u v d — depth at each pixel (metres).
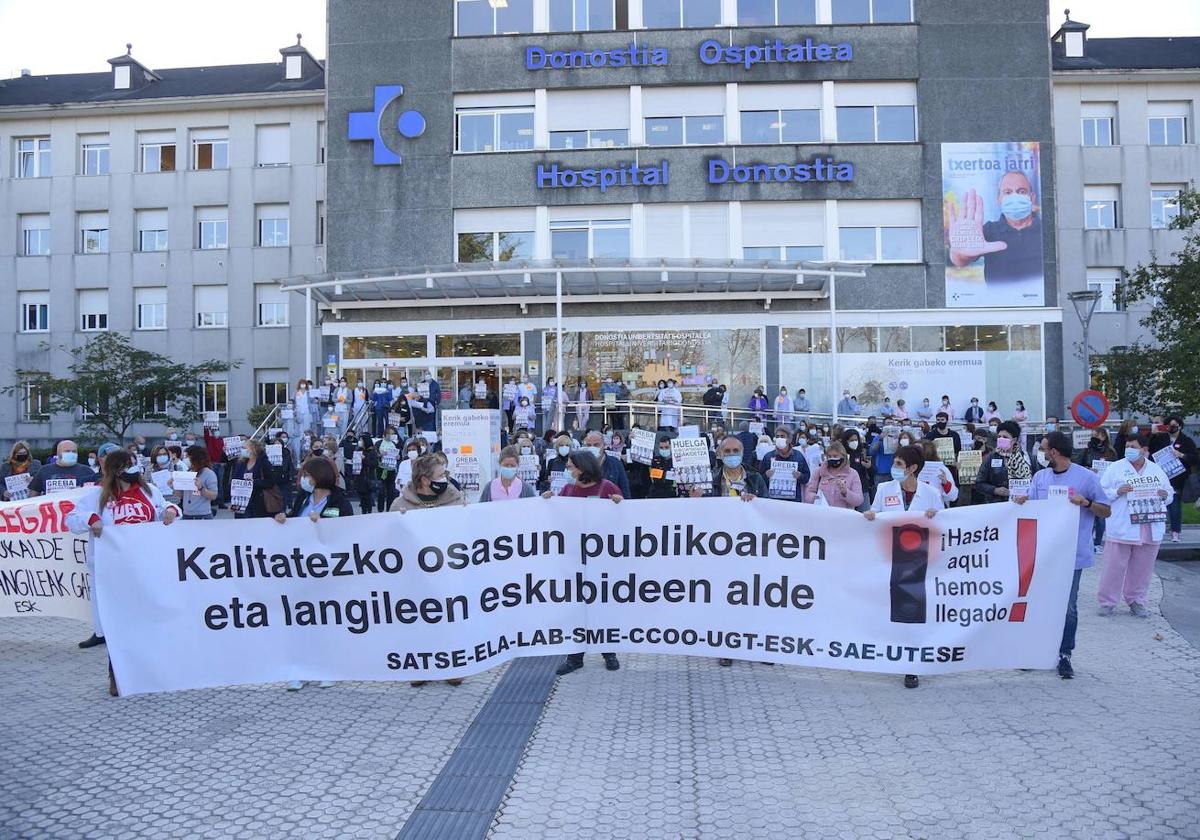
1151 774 4.89
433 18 26.47
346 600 6.58
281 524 6.55
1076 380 32.81
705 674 7.21
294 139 34.84
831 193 25.64
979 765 5.07
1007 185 25.45
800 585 6.70
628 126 26.25
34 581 8.26
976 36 25.72
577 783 4.89
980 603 6.67
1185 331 22.20
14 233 35.91
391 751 5.41
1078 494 6.96
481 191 26.17
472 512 6.67
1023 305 25.28
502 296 25.31
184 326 35.06
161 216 35.53
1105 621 9.04
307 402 21.97
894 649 6.64
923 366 24.97
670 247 26.00
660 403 22.56
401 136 26.36
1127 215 33.22
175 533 6.49
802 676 7.14
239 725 5.96
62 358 35.47
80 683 7.06
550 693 6.67
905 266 25.30
